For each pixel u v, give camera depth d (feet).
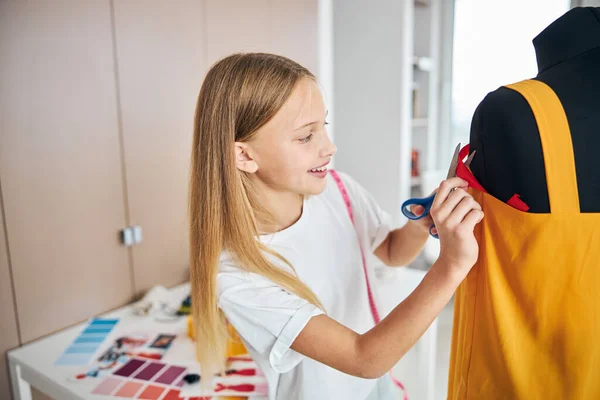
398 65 6.42
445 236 1.63
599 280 1.51
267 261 2.23
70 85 3.72
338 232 2.63
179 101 4.66
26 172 3.52
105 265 4.19
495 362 1.68
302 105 2.07
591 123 1.42
